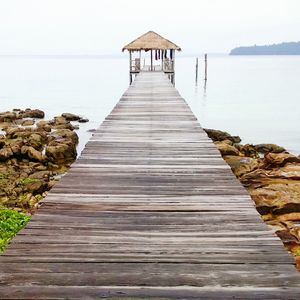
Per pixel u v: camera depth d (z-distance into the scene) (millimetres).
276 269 3314
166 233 4004
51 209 4598
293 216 7867
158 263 3420
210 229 4098
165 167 6395
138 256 3529
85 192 5195
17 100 48219
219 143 17438
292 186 8820
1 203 11281
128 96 16375
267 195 8414
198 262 3434
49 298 2916
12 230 7809
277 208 8000
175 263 3420
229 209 4641
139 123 10367
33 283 3094
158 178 5824
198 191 5262
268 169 11648
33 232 3971
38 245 3697
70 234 3943
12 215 8523
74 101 46719
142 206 4727
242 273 3256
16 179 13852
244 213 4520
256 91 56469
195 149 7594
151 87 19969
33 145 18969
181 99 15344
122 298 2928
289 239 6734
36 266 3334
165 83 22109
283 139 24812
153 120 10812
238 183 5586
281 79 82062
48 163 16828
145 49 30719
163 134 8977
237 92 54531
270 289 3035
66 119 29828
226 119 32594
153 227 4145
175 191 5262
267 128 28547
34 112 32438
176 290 3029
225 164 6566
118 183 5578
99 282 3125
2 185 13125
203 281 3146
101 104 43594
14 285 3062
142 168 6332
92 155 7121
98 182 5609
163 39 31344
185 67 173125
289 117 33562
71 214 4457
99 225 4172
